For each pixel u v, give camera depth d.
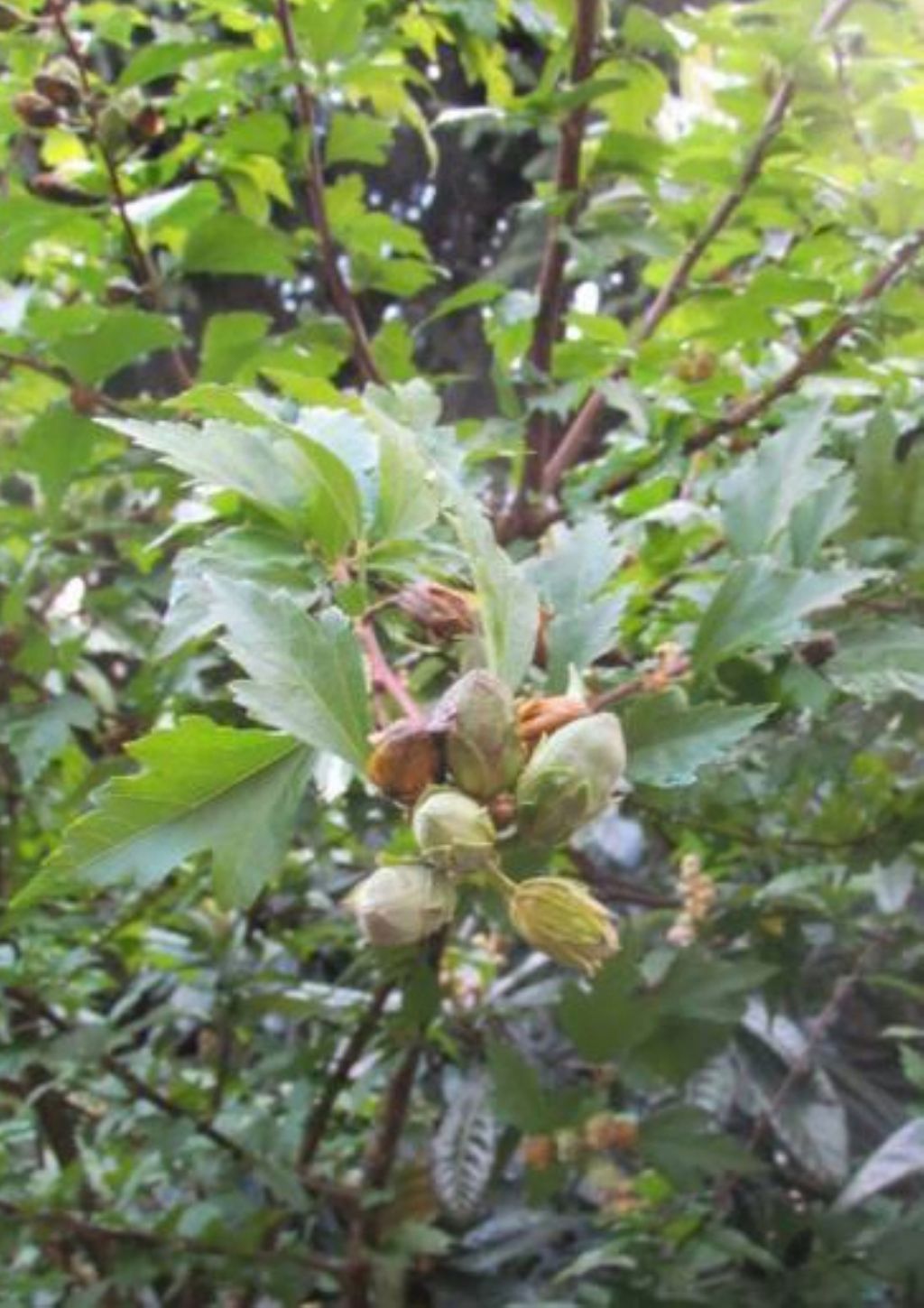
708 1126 0.56
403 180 1.17
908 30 0.49
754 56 0.53
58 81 0.48
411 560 0.29
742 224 0.56
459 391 1.08
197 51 0.49
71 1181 0.53
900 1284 0.54
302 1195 0.55
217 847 0.25
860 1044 0.81
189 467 0.28
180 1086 0.61
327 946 0.68
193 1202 0.55
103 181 0.49
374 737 0.24
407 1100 0.58
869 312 0.49
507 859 0.31
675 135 0.63
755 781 0.51
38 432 0.46
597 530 0.35
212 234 0.51
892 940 0.62
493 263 1.11
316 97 0.55
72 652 0.51
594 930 0.23
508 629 0.25
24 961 0.55
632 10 0.54
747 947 0.62
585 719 0.23
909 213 0.49
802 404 0.51
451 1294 0.60
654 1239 0.55
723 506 0.39
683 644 0.40
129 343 0.45
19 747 0.49
